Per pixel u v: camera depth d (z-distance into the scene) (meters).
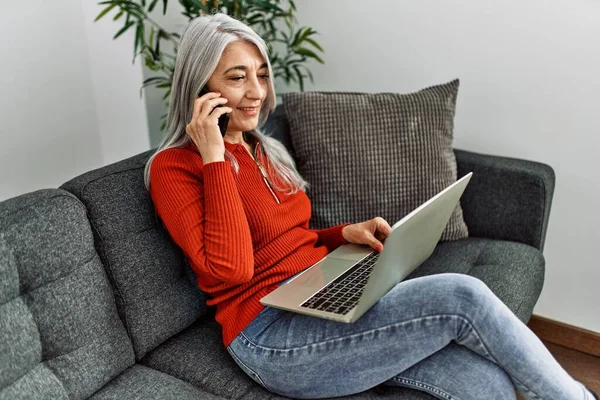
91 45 2.41
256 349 1.36
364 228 1.64
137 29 2.15
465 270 1.79
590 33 1.94
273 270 1.46
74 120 2.42
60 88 2.34
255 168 1.56
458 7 2.12
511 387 1.28
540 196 1.92
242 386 1.38
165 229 1.53
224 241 1.34
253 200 1.50
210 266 1.34
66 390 1.28
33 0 2.18
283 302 1.33
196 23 1.47
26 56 2.20
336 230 1.69
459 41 2.16
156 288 1.49
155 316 1.48
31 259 1.24
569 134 2.06
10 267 1.20
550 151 2.12
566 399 1.26
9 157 2.21
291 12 2.30
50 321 1.26
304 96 1.99
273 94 1.62
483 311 1.25
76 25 2.35
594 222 2.10
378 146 1.95
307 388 1.33
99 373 1.34
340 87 2.46
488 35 2.10
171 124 1.51
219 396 1.36
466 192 2.06
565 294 2.22
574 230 2.14
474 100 2.20
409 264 1.41
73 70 2.37
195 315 1.58
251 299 1.43
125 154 2.63
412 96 1.99
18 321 1.20
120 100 2.54
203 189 1.42
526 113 2.12
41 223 1.26
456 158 2.09
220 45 1.43
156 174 1.41
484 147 2.24
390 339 1.28
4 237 1.20
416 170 1.95
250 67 1.48
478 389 1.25
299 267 1.50
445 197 1.41
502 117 2.17
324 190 1.95
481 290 1.27
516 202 1.96
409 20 2.22
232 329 1.42
